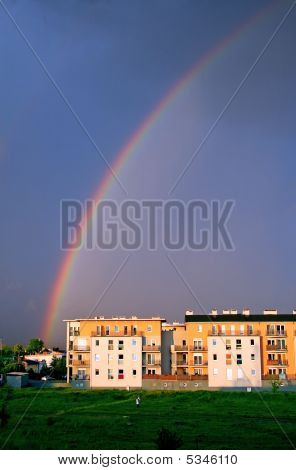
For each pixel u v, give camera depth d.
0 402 90.81
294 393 104.25
